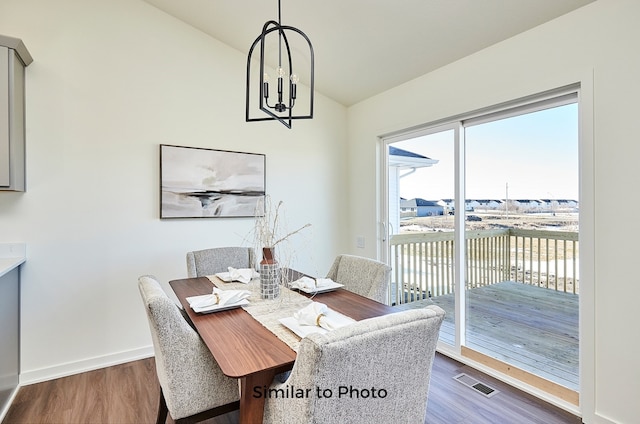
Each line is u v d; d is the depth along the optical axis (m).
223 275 2.44
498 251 2.61
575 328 2.15
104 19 2.69
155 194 2.90
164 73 2.94
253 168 3.39
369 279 2.26
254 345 1.32
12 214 2.39
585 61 1.96
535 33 2.20
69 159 2.57
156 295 1.43
